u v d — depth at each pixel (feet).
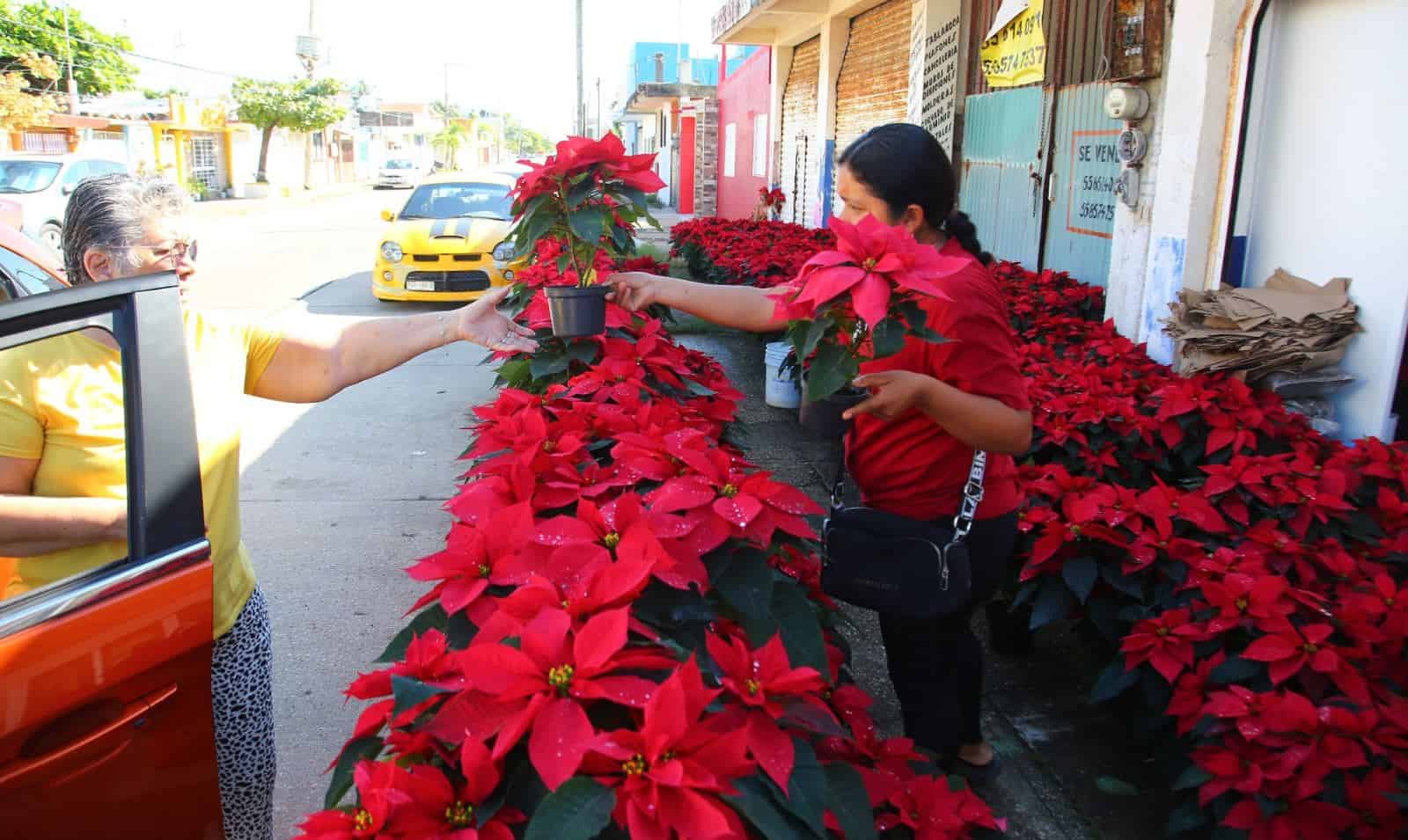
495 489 6.72
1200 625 8.69
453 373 29.04
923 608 7.62
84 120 89.30
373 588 15.16
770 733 5.02
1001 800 9.95
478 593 5.62
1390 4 13.12
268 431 23.32
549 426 7.83
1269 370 13.70
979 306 7.13
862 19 39.86
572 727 4.46
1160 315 16.60
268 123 129.18
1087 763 10.49
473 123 277.85
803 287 6.20
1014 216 26.22
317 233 76.48
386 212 42.55
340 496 19.07
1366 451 11.32
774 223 40.86
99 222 6.83
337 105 142.72
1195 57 15.46
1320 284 14.37
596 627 4.72
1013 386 7.25
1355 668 7.97
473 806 4.61
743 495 6.05
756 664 5.33
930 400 6.88
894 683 8.99
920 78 30.53
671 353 10.67
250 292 44.37
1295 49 14.65
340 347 8.21
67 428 6.37
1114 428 12.76
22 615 5.37
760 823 4.49
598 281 10.71
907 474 7.97
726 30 52.65
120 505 6.40
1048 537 10.02
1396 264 13.19
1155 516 9.82
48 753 5.45
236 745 7.04
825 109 43.60
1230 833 7.70
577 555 5.57
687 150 99.55
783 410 24.04
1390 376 13.34
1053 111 23.63
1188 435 12.94
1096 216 21.72
